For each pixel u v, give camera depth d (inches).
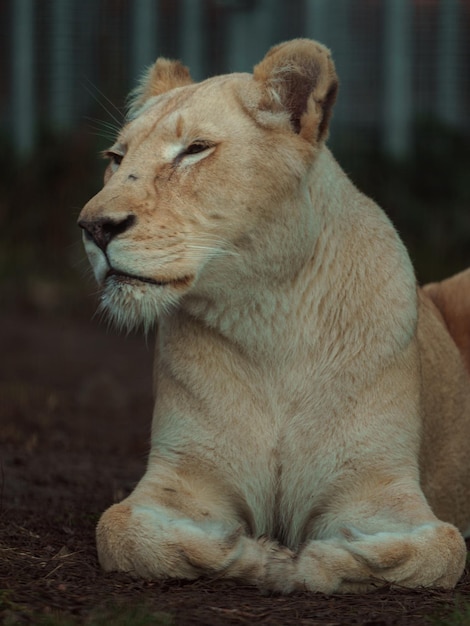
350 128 1041.5
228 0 971.9
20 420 541.6
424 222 968.3
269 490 301.9
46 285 914.7
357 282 300.5
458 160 1017.5
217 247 281.9
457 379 351.9
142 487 295.6
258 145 285.3
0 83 1098.7
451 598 263.6
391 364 299.9
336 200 302.5
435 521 281.0
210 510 296.2
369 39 1053.2
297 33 1024.2
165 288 278.1
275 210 285.4
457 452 347.9
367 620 244.8
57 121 1039.0
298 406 298.8
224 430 299.0
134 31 1027.9
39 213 991.0
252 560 271.1
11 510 355.9
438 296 392.5
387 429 297.0
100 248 274.8
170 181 281.3
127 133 297.0
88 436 518.3
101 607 243.9
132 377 682.8
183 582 270.8
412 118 1040.2
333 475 296.8
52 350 757.3
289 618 245.3
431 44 1061.8
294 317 295.6
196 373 300.8
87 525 347.3
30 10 1036.5
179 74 336.2
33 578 269.1
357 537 274.2
